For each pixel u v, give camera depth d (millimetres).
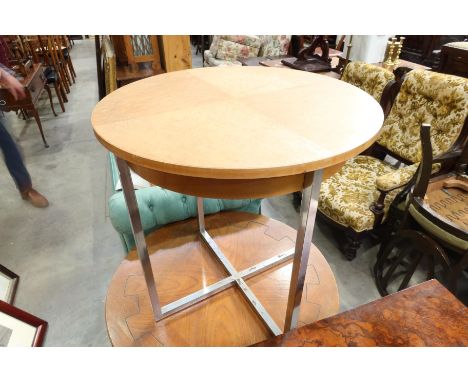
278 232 1239
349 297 1461
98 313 1417
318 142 565
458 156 1366
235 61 3750
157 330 885
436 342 657
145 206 1153
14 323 1228
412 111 1597
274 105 718
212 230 1238
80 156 2658
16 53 2787
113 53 2191
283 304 964
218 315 928
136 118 654
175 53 2055
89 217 1992
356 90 809
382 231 1687
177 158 516
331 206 1523
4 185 2297
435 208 1276
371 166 1748
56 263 1672
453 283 1143
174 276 1050
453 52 2373
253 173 496
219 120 646
